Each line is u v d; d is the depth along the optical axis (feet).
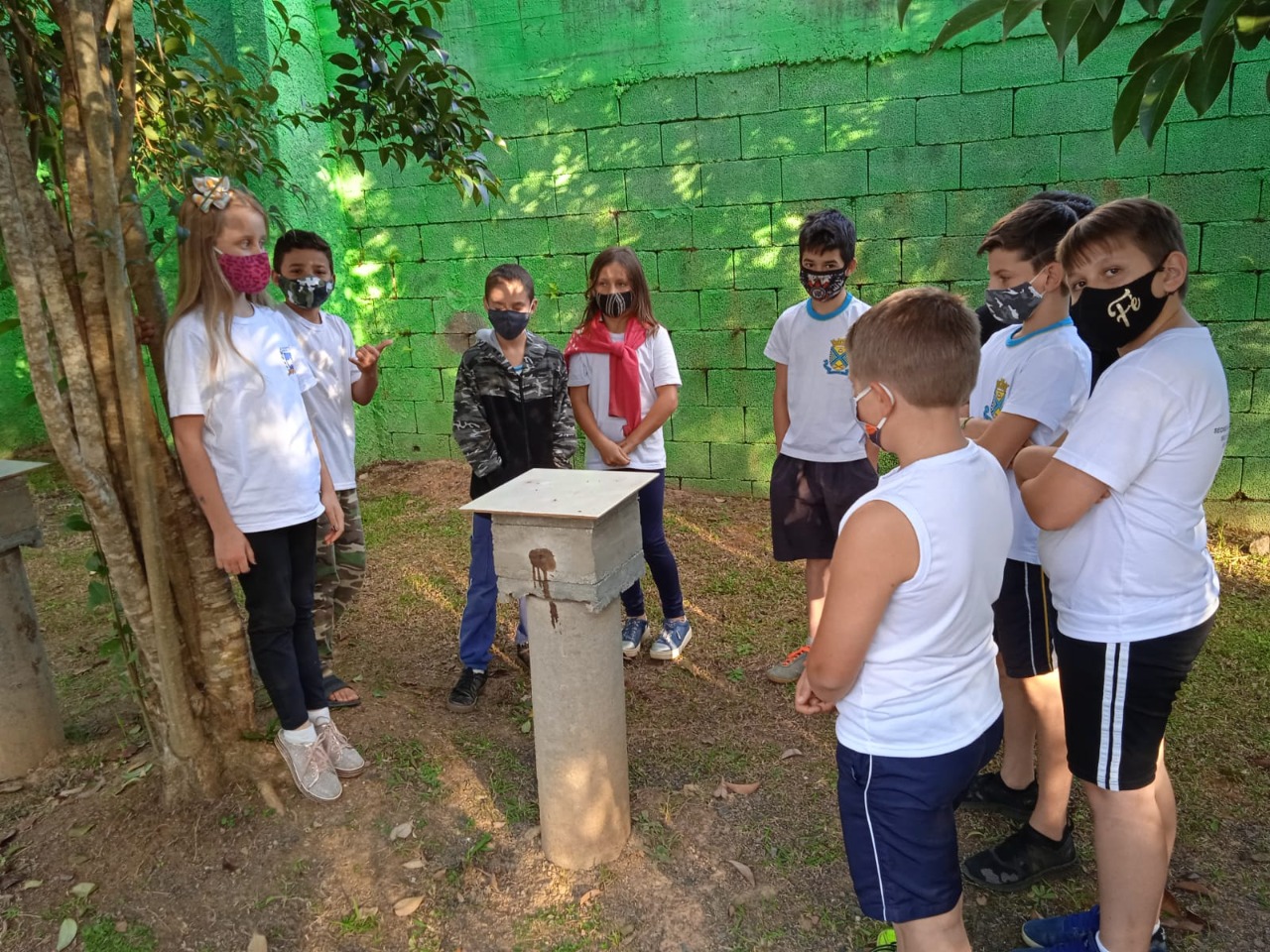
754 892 7.75
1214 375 5.74
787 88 17.02
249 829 8.39
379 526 18.12
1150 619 5.78
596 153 18.52
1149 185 15.28
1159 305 5.79
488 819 8.67
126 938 7.41
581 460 19.53
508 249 19.66
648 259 18.69
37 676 9.73
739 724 10.55
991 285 8.07
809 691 5.78
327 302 19.89
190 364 7.70
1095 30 5.27
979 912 7.54
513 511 7.22
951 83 16.06
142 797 8.86
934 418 5.36
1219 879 7.72
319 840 8.28
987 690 5.63
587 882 7.91
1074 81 15.37
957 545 5.17
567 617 7.43
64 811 8.84
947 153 16.37
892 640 5.35
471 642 11.09
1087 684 6.01
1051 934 6.95
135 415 7.56
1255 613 12.85
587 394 11.73
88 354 7.77
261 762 8.84
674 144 17.98
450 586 15.10
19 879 8.04
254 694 9.91
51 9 8.00
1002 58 15.67
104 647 8.48
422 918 7.55
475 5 18.48
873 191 16.97
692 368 18.89
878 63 16.38
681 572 15.33
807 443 10.90
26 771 9.63
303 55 18.94
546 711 7.72
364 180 20.27
